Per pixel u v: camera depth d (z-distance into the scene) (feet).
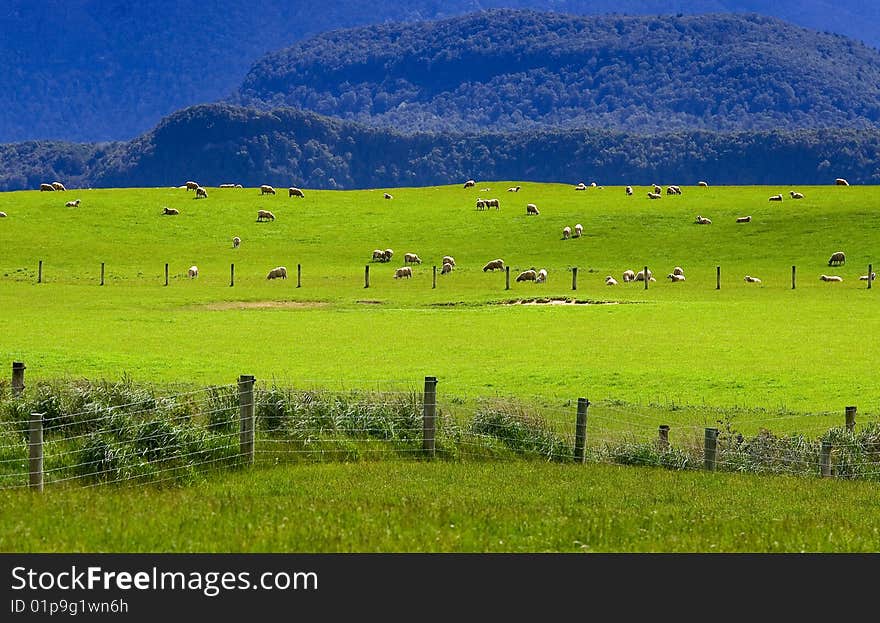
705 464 156.25
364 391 175.52
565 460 156.46
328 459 144.97
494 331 315.58
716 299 412.36
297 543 94.22
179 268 559.38
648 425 188.85
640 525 105.81
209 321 341.21
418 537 96.78
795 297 417.90
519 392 223.51
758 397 219.20
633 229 649.61
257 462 139.03
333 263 581.94
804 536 102.94
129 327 323.78
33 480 118.42
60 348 269.64
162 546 92.02
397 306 399.24
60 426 132.67
